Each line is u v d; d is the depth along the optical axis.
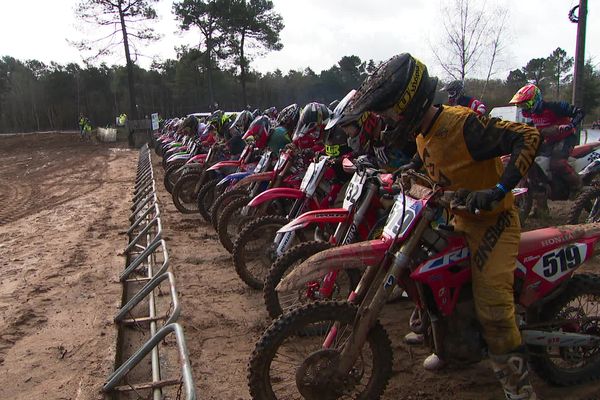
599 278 3.13
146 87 63.41
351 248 2.83
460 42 14.52
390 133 2.85
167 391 3.50
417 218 2.76
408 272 2.89
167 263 4.84
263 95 53.09
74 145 33.59
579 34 8.66
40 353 4.07
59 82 65.38
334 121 4.30
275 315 3.92
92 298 5.20
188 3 37.06
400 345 3.95
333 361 2.79
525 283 2.94
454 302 2.85
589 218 5.71
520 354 2.74
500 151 2.61
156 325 4.52
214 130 10.30
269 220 4.95
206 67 42.97
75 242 7.50
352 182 4.01
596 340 3.12
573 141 6.40
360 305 2.83
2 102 64.88
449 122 2.69
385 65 2.67
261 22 38.56
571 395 3.20
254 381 2.79
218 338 4.23
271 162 6.75
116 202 11.02
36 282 5.74
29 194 13.01
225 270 5.96
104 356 4.00
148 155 14.78
